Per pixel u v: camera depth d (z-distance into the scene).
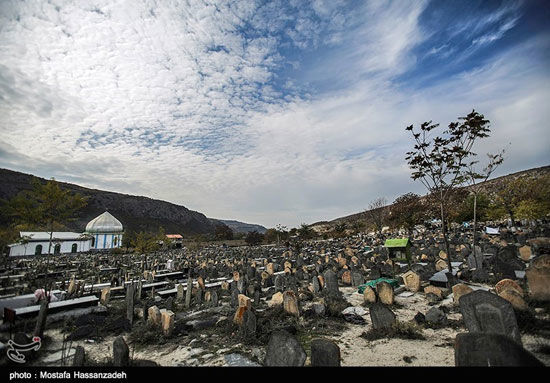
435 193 17.55
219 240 79.38
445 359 5.35
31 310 9.38
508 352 3.40
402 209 37.44
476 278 11.73
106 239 63.00
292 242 40.25
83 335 7.95
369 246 30.20
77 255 47.62
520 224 33.47
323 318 8.54
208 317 9.41
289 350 4.86
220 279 18.38
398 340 6.53
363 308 9.59
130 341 7.56
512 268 11.00
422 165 12.97
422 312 8.71
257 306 10.43
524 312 6.75
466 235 28.14
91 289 15.24
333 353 4.59
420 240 30.12
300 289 12.27
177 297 13.07
